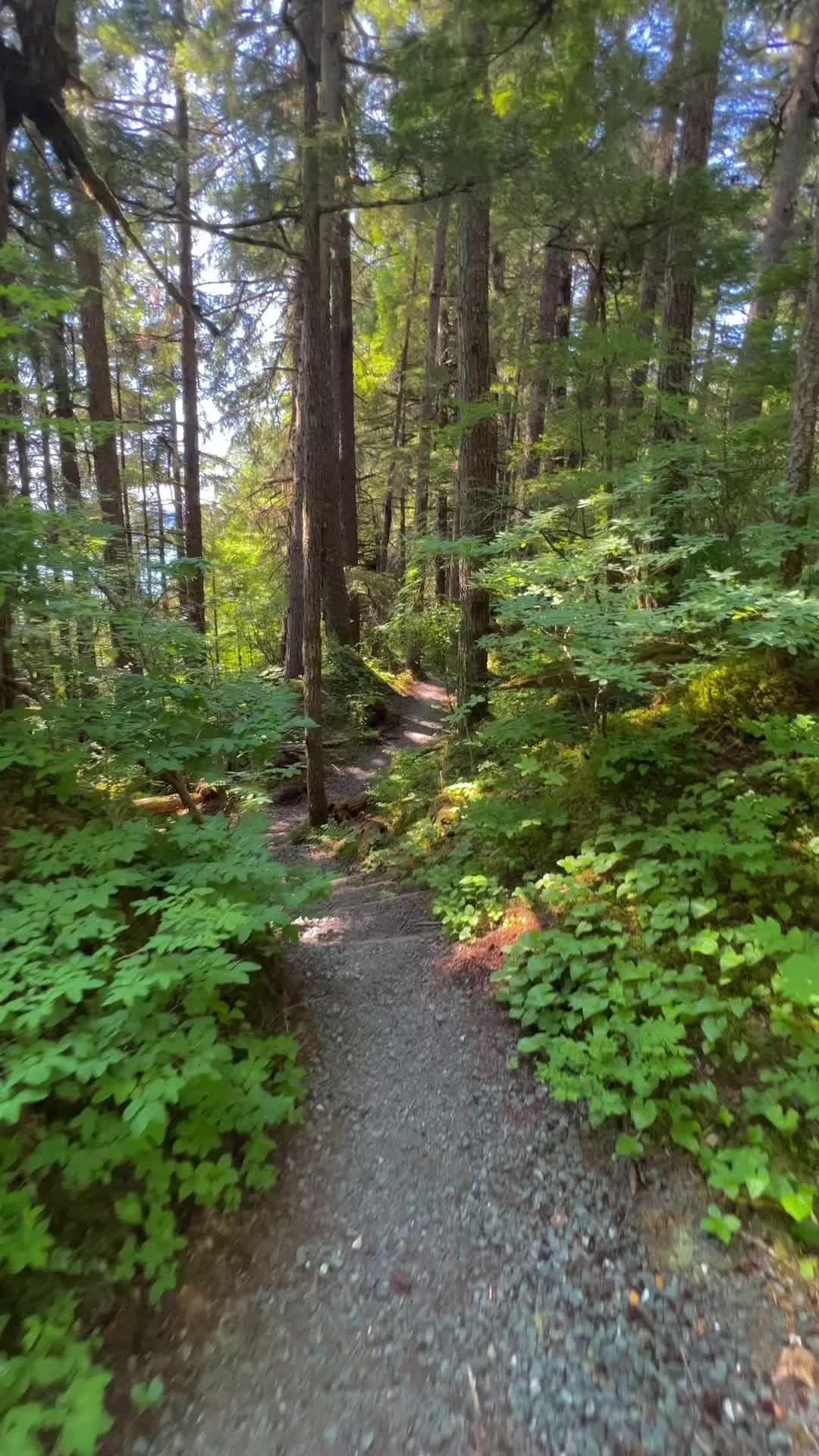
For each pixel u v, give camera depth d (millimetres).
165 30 7301
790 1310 1921
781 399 8695
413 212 12125
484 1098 2924
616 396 8781
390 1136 2762
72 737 4336
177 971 2383
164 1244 2105
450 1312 2045
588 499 6617
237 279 11055
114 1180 2291
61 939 2434
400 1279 2162
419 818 6730
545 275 12469
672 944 3299
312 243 6906
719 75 7301
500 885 4648
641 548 6129
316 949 4496
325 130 6059
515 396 9359
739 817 3846
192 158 8016
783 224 9430
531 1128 2723
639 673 4340
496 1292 2094
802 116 9109
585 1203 2369
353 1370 1889
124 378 14859
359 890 5656
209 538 19219
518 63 6039
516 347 13516
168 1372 1875
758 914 3354
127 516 14516
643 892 3666
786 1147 2334
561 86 5984
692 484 6430
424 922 4723
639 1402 1765
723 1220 2156
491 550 5816
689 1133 2449
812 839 3648
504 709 6883
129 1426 1741
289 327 14289
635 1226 2250
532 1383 1835
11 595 3854
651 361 8242
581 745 5320
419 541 6750
